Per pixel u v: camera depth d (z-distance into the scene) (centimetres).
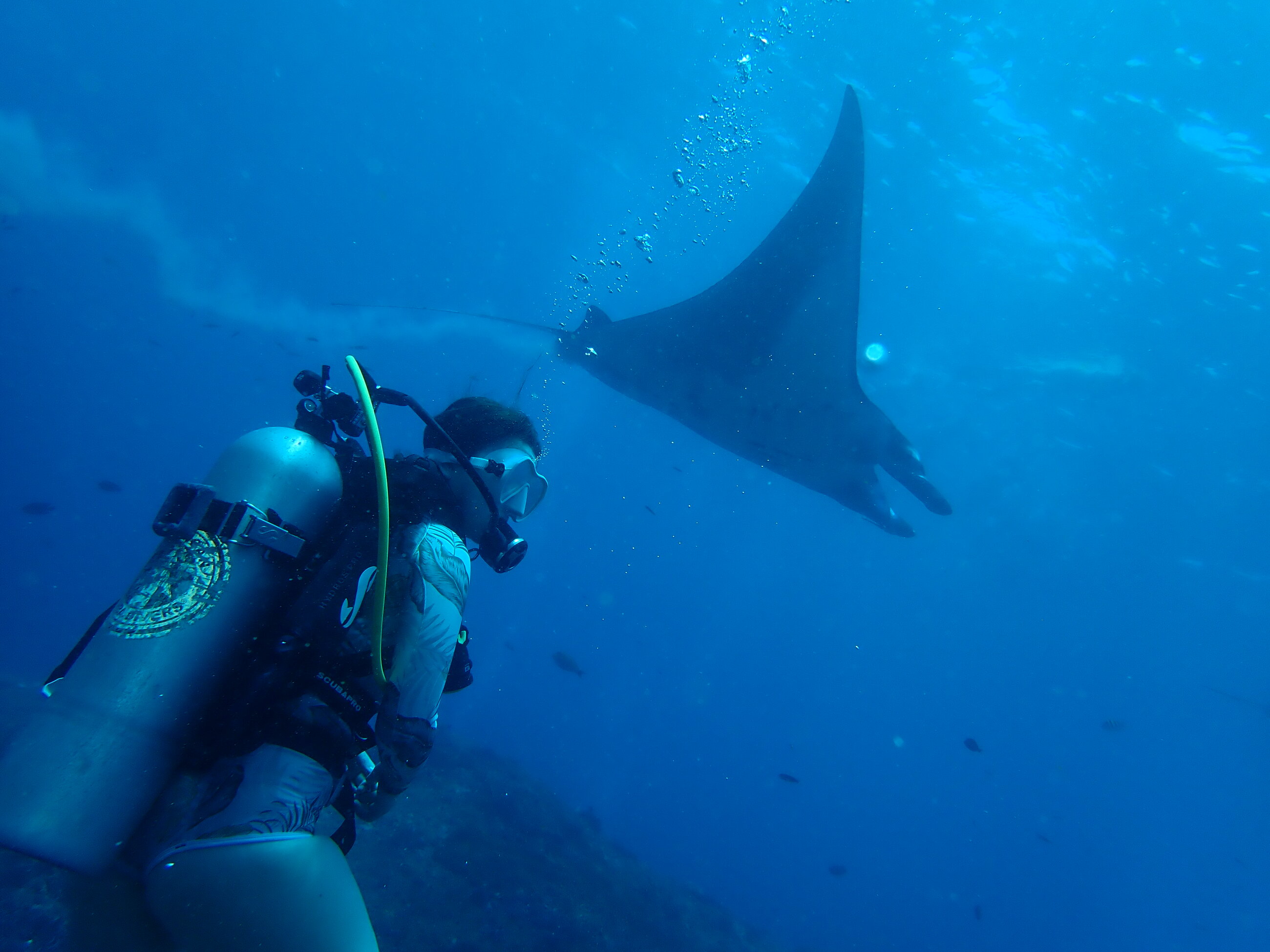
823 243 640
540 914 762
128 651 88
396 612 98
